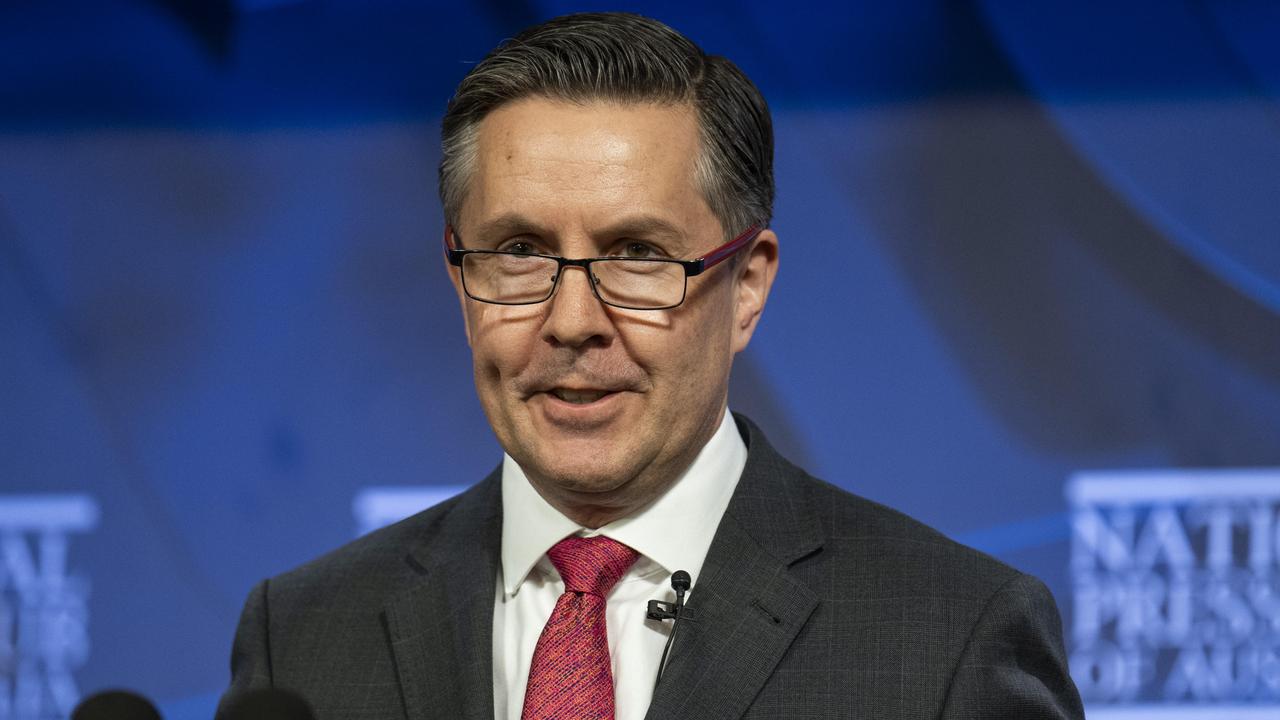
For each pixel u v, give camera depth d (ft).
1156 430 41.81
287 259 43.45
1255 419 41.65
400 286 43.37
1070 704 18.51
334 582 20.62
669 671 17.95
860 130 42.93
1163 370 41.93
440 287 43.42
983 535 41.86
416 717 18.60
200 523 42.83
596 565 18.70
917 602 18.58
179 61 43.88
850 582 18.98
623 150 17.52
